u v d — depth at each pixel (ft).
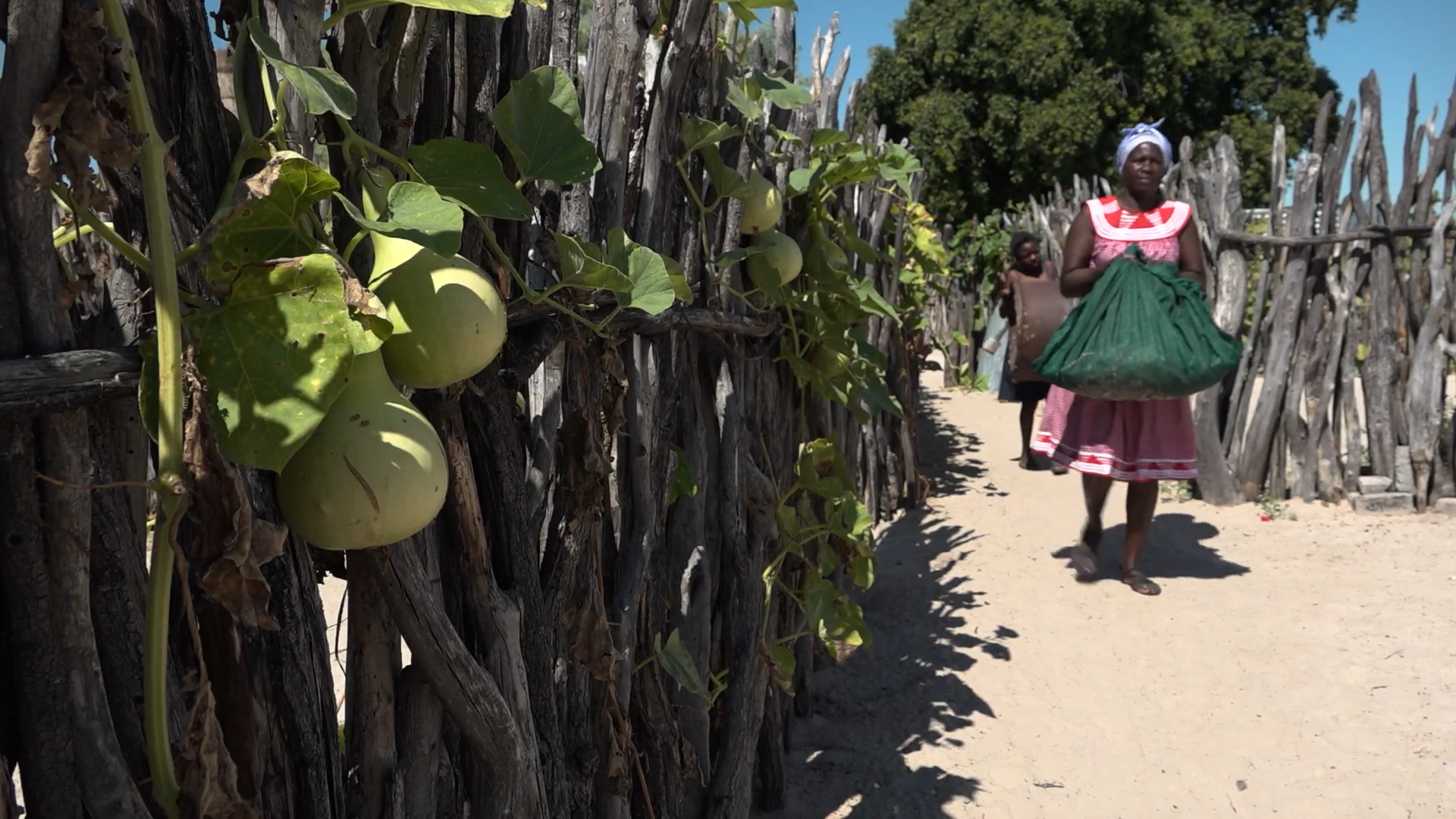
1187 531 16.81
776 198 7.74
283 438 2.58
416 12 3.86
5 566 2.62
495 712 4.03
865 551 9.70
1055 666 11.66
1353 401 17.62
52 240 2.53
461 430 4.12
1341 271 17.53
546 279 4.95
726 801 7.40
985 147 59.67
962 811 8.73
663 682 6.92
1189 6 58.70
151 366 2.60
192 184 2.96
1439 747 9.62
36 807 2.81
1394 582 13.94
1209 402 18.13
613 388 5.22
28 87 2.37
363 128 3.62
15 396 2.40
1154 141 13.11
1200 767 9.46
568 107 4.42
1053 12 56.54
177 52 2.93
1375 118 16.98
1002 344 32.86
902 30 60.44
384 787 4.00
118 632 2.92
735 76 8.23
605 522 5.95
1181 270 13.32
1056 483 20.67
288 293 2.68
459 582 4.27
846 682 11.30
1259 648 11.97
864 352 10.11
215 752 2.67
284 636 3.17
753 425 8.30
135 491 3.15
